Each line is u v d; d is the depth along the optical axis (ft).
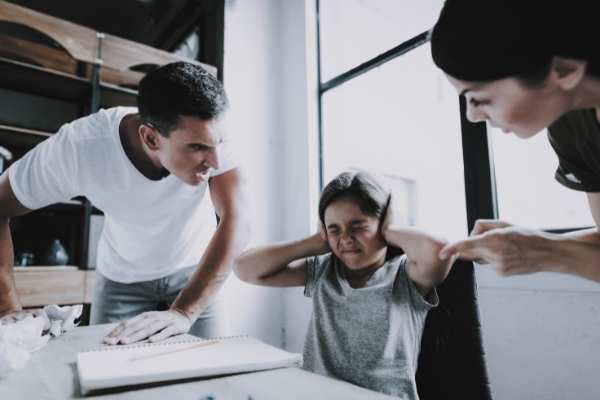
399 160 7.77
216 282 3.08
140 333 2.45
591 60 1.29
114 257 4.11
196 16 8.11
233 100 7.59
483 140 4.99
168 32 8.76
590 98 1.44
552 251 1.93
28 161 3.46
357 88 7.64
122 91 6.32
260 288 7.51
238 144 7.54
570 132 1.98
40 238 6.19
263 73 8.08
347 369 2.72
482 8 1.28
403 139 7.71
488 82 1.37
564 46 1.25
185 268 4.15
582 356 3.93
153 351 2.05
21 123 6.37
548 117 1.48
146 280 4.10
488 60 1.31
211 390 1.59
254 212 7.59
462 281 2.45
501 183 4.95
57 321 2.60
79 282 5.53
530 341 4.28
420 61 6.30
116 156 3.39
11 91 6.33
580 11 1.21
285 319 7.72
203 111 2.63
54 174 3.44
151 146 3.05
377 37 6.88
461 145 5.21
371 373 2.59
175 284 4.15
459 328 2.42
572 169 2.11
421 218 7.39
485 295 4.63
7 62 5.41
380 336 2.67
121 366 1.77
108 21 8.54
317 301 3.09
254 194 7.63
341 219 2.83
